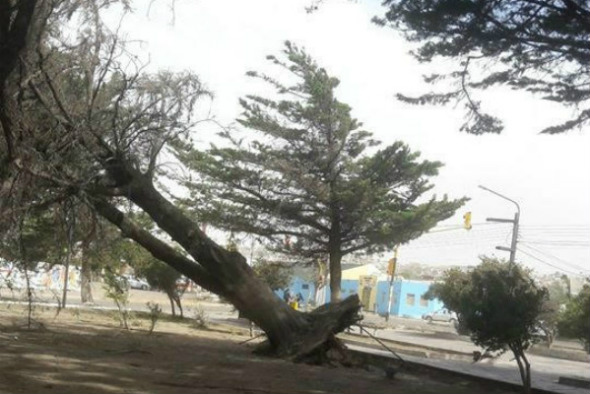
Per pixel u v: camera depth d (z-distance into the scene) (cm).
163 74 1697
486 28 1240
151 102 1683
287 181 2984
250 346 2036
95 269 2669
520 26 1230
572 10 1182
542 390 1556
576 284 4712
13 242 1570
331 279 3161
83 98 1561
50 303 2995
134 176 1733
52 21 1472
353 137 3056
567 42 1234
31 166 1450
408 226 3011
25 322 2058
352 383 1448
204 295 6419
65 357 1404
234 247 3044
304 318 1866
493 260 2820
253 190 3045
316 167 3005
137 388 1129
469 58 1326
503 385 1616
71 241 1777
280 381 1370
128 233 1823
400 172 3042
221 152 2955
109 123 1644
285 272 3181
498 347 1419
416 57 1332
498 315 1388
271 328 1822
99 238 1861
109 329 2159
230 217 3086
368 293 7931
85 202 1616
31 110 1484
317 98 2952
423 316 6938
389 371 1592
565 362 3041
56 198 1598
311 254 3284
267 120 2962
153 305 2875
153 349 1720
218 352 1800
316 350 1770
